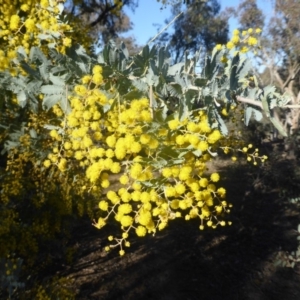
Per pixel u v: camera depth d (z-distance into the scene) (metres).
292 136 9.87
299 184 9.06
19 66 1.82
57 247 5.70
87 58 1.68
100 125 1.62
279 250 6.42
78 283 5.20
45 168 3.71
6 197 3.95
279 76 14.17
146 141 1.33
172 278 5.54
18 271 3.53
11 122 3.44
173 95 1.47
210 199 1.43
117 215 1.41
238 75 1.53
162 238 6.86
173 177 1.41
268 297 5.13
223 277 5.62
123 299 4.95
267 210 8.32
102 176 1.45
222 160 11.55
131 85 1.55
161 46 1.45
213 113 1.45
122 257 6.06
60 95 1.71
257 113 1.59
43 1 1.97
